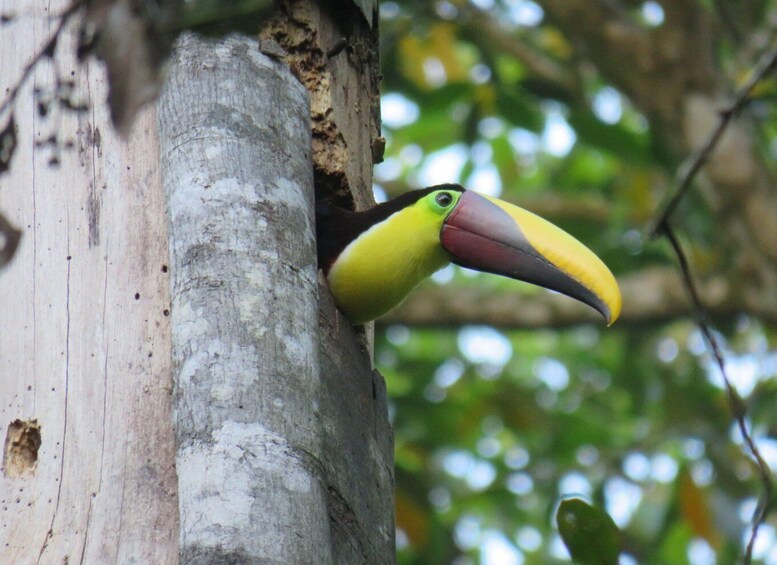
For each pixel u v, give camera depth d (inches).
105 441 271.9
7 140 272.4
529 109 646.5
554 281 364.2
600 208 734.5
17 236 215.9
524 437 719.7
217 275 255.3
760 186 627.2
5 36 322.0
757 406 649.6
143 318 282.4
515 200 737.0
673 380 732.0
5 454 281.6
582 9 641.0
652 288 694.5
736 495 618.8
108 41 178.1
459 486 692.1
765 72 411.8
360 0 355.3
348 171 352.5
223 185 269.3
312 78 345.7
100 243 292.7
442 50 672.4
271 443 234.8
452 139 743.1
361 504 295.6
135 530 259.9
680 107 634.2
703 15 639.8
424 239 359.6
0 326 292.5
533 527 684.7
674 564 690.8
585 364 802.8
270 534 223.1
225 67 290.0
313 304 265.4
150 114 303.1
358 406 316.5
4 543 268.2
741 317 709.3
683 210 674.8
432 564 629.3
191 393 241.1
